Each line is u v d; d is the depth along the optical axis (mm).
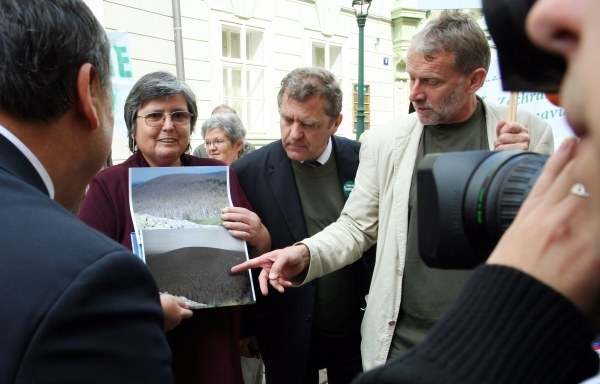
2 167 653
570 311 363
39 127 684
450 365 382
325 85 1685
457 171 548
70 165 741
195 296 1331
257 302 1771
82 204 1474
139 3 5457
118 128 3785
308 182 1821
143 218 1396
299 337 1703
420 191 598
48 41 655
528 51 335
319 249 1448
